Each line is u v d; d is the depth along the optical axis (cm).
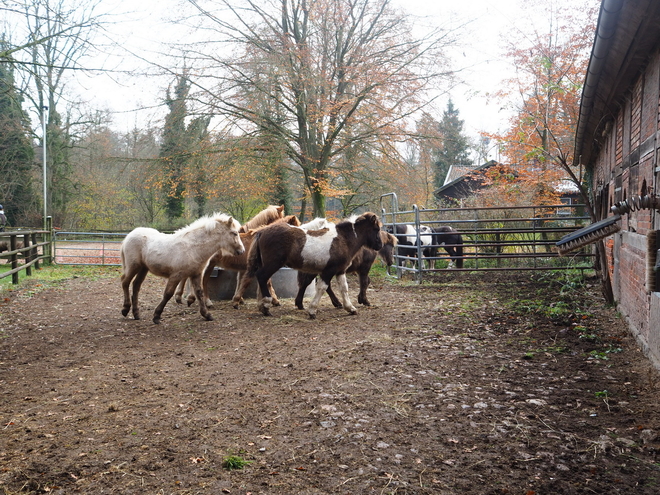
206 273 852
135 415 377
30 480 278
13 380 469
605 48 487
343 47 1645
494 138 1403
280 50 1491
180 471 290
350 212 1967
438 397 410
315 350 575
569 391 416
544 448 315
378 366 504
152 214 2858
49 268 1549
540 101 1315
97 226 3036
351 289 1125
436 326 702
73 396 423
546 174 1337
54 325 726
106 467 295
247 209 2453
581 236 348
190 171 1602
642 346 517
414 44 1622
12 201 2517
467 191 2322
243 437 336
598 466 292
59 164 2667
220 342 622
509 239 1433
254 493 267
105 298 993
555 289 1017
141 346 603
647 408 372
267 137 1589
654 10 407
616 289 775
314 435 338
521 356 532
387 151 1675
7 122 2116
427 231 1401
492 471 288
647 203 320
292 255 773
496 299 928
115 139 2484
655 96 484
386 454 310
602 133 867
